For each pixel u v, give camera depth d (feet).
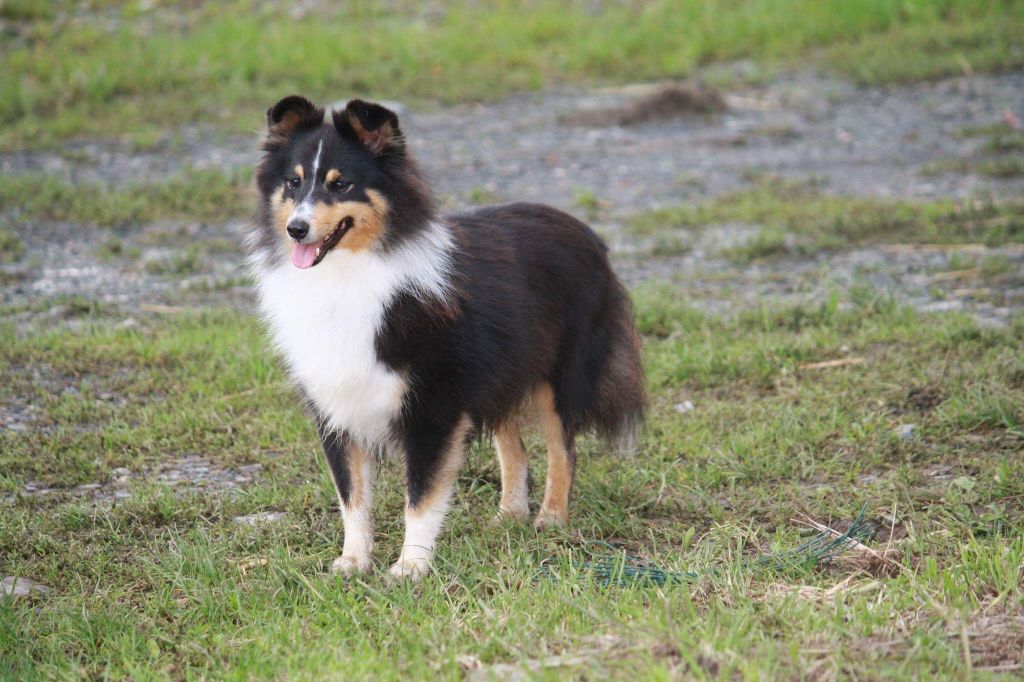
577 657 20.72
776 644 20.94
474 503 30.76
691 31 88.33
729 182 63.72
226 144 68.74
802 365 38.91
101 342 42.19
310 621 23.84
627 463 32.45
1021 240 50.72
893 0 89.66
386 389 25.59
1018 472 29.94
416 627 23.09
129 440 34.50
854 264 50.08
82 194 59.21
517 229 29.04
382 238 25.48
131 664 22.03
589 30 90.43
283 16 92.73
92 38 85.46
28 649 22.97
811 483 31.04
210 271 51.62
